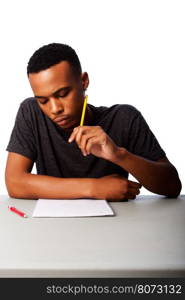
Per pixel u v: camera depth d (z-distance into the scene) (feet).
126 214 3.44
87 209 3.53
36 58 3.82
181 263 2.27
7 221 3.20
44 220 3.23
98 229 2.97
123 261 2.30
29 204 3.91
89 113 4.69
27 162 4.58
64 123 4.03
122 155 4.06
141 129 4.88
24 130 4.72
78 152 4.77
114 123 4.88
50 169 4.84
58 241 2.68
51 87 3.77
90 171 4.84
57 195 4.01
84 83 4.22
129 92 9.13
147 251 2.47
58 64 3.76
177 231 2.92
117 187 4.00
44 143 4.78
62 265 2.24
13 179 4.27
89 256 2.39
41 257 2.37
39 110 4.83
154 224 3.11
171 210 3.61
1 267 2.21
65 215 3.33
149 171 4.23
